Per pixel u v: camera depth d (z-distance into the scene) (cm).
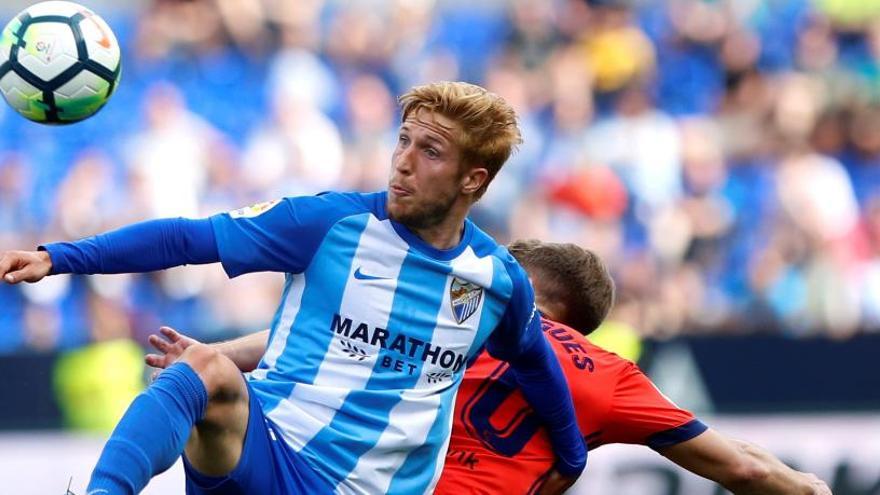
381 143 4294
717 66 4719
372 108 4344
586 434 1764
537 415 1703
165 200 3938
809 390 3288
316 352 1466
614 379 1759
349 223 1461
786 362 3291
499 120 1486
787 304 4072
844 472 3259
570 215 4169
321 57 4394
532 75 4559
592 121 4453
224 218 1432
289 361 1480
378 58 4469
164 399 1329
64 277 3553
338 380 1466
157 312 3581
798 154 4469
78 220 3862
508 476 1705
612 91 4556
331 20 4472
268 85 4256
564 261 1834
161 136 4031
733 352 3291
